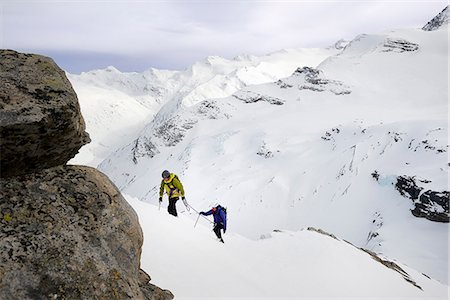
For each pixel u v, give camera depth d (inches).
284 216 5418.3
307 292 405.7
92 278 163.8
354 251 621.0
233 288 347.3
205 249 424.2
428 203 3870.6
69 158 197.3
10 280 143.3
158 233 412.8
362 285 483.8
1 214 159.3
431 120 5634.8
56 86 175.5
